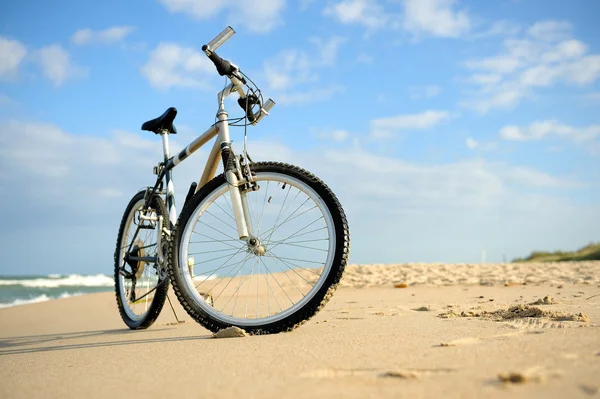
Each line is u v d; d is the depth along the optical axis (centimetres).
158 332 338
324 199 284
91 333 394
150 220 372
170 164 377
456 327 239
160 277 371
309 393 125
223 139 315
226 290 671
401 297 563
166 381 154
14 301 1334
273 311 480
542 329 210
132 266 406
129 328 410
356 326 268
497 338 193
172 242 311
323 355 176
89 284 2261
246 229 298
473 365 143
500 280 794
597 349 152
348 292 696
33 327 512
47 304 739
